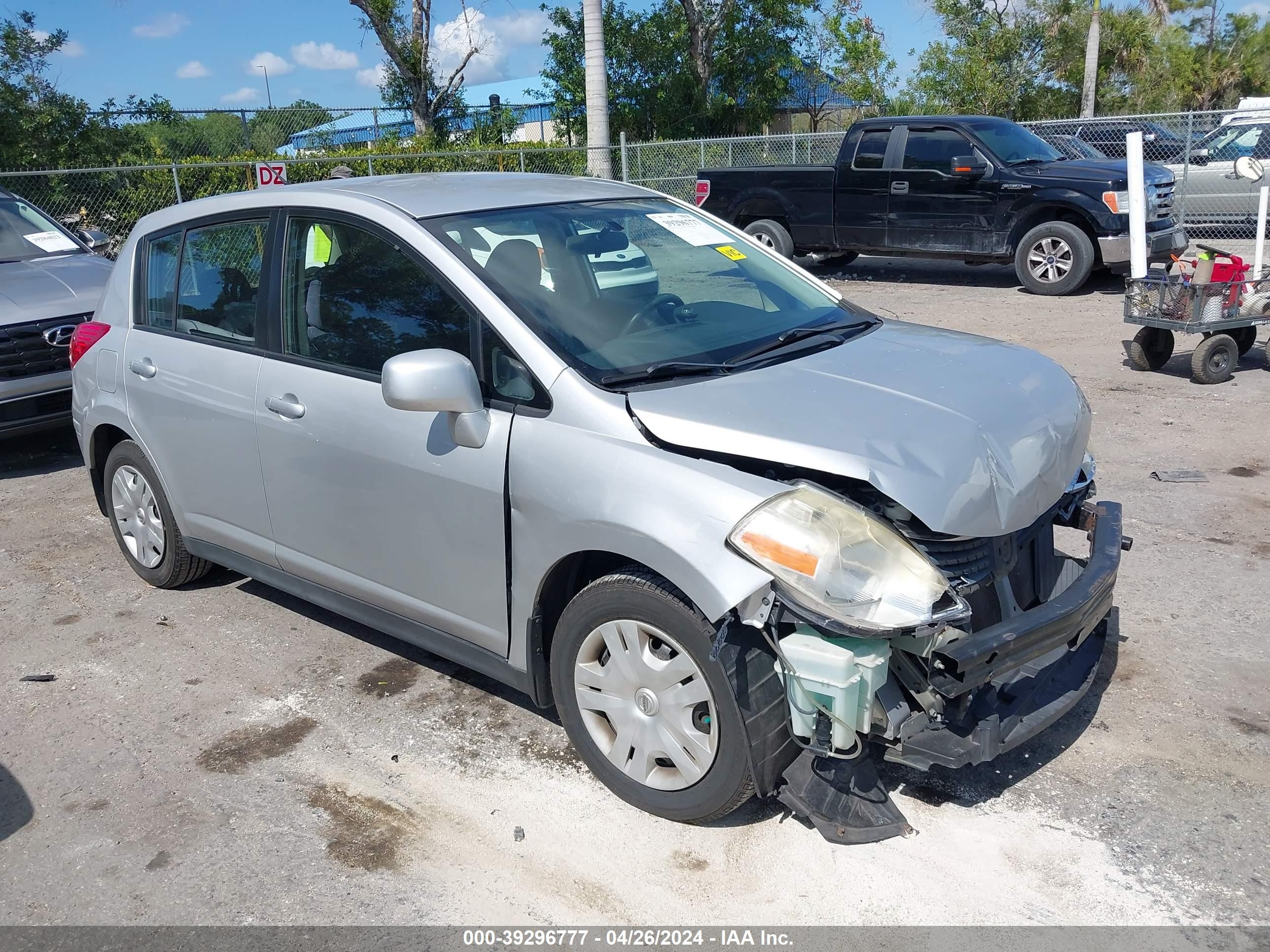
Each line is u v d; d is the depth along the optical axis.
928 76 28.53
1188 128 14.58
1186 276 7.58
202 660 4.21
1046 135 15.65
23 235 7.82
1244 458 6.02
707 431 2.80
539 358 3.09
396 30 24.80
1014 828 2.95
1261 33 40.19
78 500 6.29
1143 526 5.10
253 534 4.12
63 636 4.48
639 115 30.19
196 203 4.38
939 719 2.71
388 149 20.72
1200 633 4.02
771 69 30.34
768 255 4.19
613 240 3.73
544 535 3.01
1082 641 3.17
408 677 4.00
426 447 3.30
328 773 3.38
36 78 18.84
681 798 2.93
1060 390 3.35
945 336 3.75
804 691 2.65
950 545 2.77
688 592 2.67
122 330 4.61
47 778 3.44
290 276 3.81
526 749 3.46
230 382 3.97
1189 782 3.12
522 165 17.81
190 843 3.07
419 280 3.40
